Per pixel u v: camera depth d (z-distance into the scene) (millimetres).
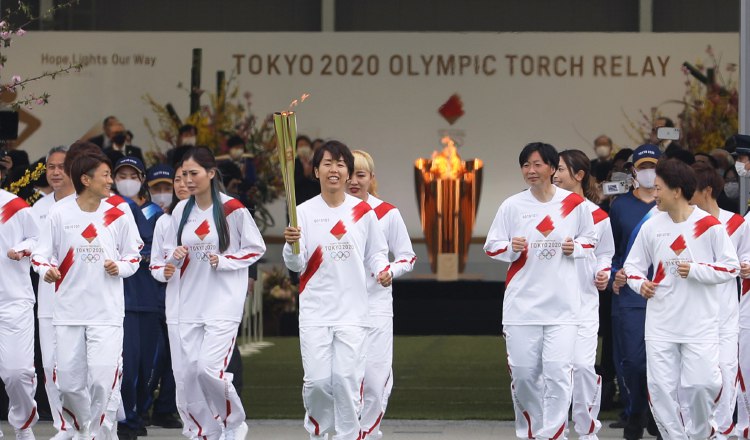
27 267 16672
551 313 15820
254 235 16125
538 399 16172
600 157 36406
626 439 18266
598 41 36594
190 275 16094
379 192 36812
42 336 16938
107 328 15648
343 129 36906
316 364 14961
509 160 36781
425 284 36438
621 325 18125
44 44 36031
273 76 36750
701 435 15680
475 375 27188
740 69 20578
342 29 37406
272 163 36344
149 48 36406
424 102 36875
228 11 37250
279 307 35250
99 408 15672
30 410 16812
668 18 36938
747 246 17031
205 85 36562
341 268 15086
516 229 16062
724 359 16281
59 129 36094
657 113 36438
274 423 20656
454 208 36594
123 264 15625
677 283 15477
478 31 37000
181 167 17062
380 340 16547
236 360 17453
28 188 21250
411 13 37438
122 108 36344
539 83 36750
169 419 19875
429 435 19453
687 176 15453
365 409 16641
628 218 18562
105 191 15672
